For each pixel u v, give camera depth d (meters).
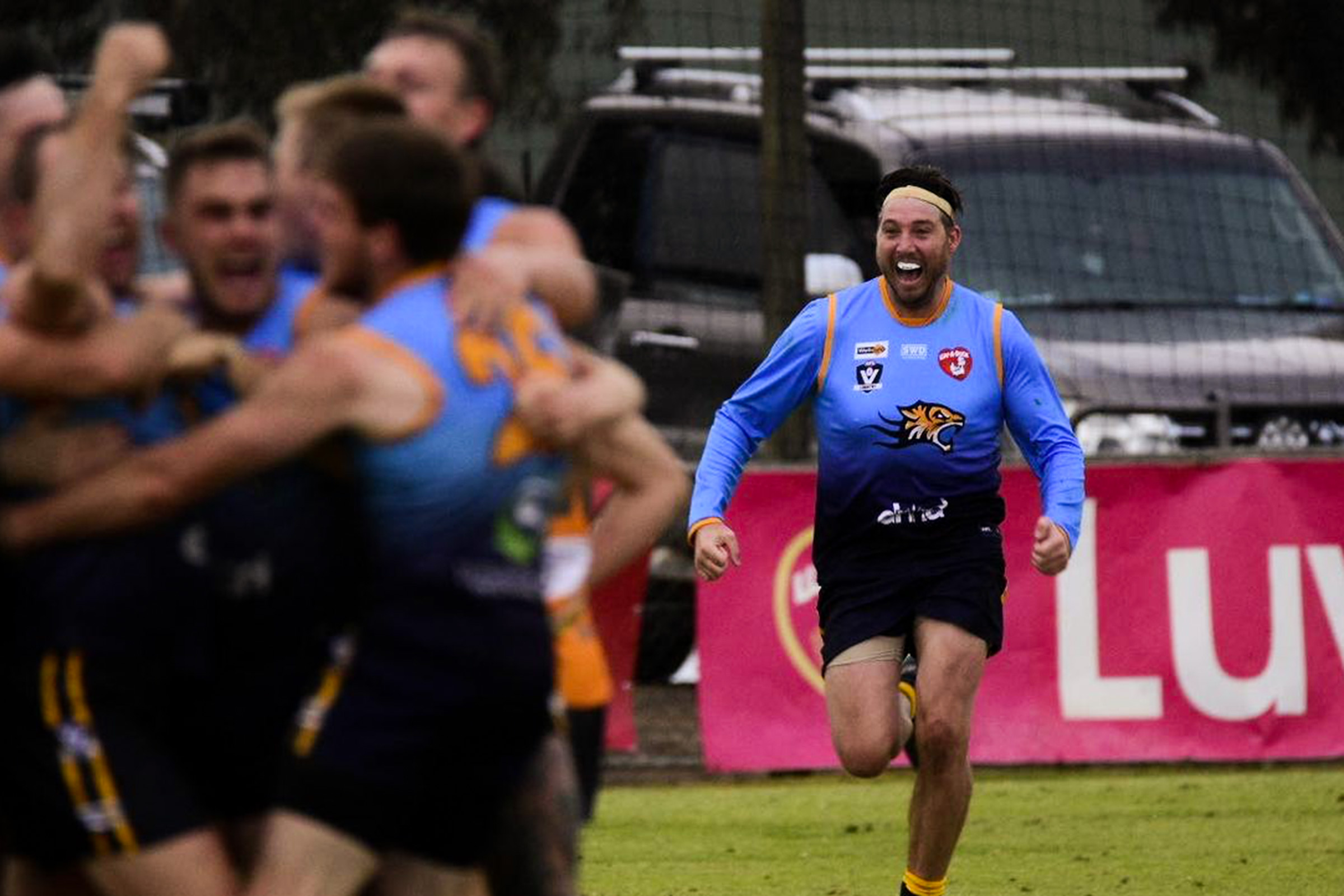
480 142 17.83
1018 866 29.02
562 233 16.59
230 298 15.13
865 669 24.27
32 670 14.23
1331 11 53.91
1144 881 27.97
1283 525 36.56
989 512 24.53
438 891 14.50
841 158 42.78
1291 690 36.62
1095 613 36.44
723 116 44.34
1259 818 32.62
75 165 13.79
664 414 41.69
